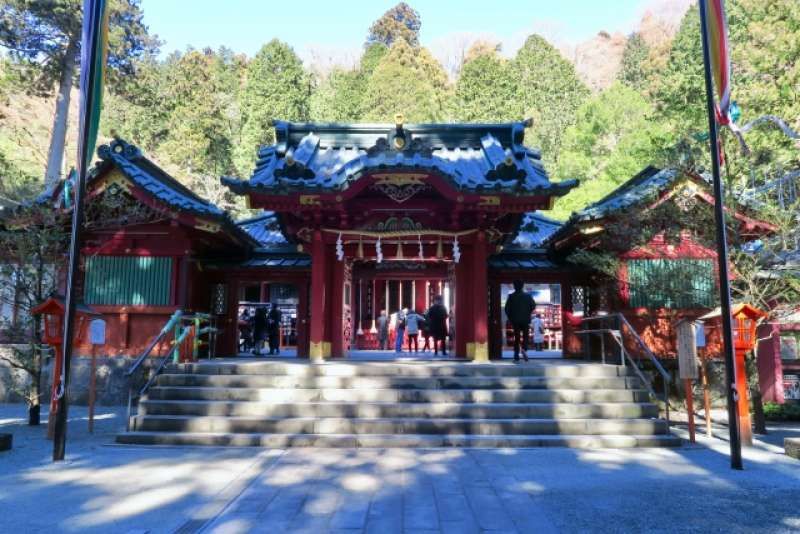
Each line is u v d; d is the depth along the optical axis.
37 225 14.07
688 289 14.07
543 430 10.65
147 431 10.74
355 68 79.19
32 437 11.25
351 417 11.02
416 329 19.45
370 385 11.95
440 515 6.32
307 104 53.81
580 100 57.81
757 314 10.65
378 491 7.27
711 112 9.09
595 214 14.43
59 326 11.12
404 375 12.28
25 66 31.23
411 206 14.91
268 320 23.19
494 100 53.62
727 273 8.95
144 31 34.84
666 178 13.73
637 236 13.95
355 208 15.02
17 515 6.29
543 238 20.42
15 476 8.01
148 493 7.15
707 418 11.64
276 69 53.12
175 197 15.54
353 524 6.01
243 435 10.34
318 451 9.75
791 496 7.14
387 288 24.78
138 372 16.22
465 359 15.16
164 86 53.22
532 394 11.54
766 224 12.70
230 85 68.69
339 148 17.25
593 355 17.91
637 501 6.89
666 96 23.23
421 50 71.44
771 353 16.33
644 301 15.93
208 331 15.92
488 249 16.22
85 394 16.31
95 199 15.49
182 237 16.73
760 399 12.60
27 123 41.38
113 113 53.47
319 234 14.91
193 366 12.41
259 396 11.55
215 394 11.57
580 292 19.61
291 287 29.22
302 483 7.64
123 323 16.48
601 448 10.13
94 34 9.34
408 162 13.37
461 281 15.70
